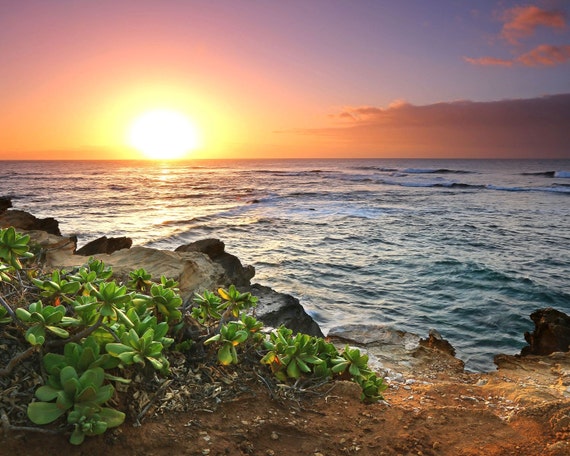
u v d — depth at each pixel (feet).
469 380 21.17
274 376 11.41
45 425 7.19
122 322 9.46
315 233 96.63
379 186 239.50
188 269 21.76
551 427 10.87
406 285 58.59
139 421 8.04
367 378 12.49
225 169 517.55
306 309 48.11
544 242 89.61
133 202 162.40
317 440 9.05
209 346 11.33
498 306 51.11
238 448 8.17
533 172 390.63
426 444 9.50
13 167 549.95
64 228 100.37
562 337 33.91
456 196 184.44
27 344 8.49
